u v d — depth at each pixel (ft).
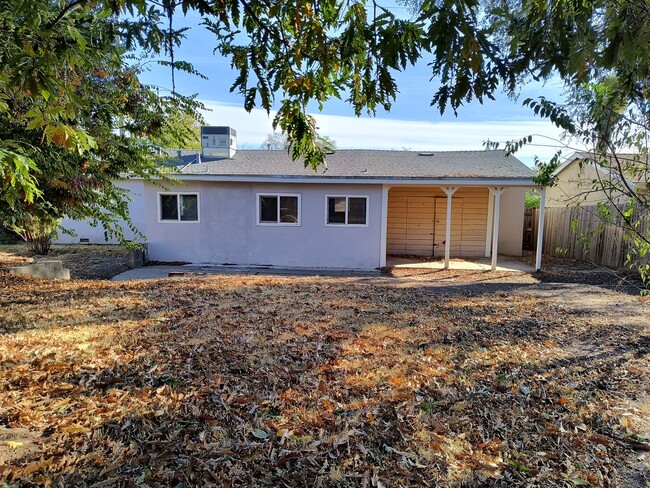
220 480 6.30
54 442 6.96
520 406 9.15
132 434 7.38
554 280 29.01
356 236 35.47
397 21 5.14
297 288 22.91
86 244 47.44
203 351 11.89
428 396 9.54
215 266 35.55
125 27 6.98
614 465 7.11
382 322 15.74
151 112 16.89
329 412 8.62
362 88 6.98
